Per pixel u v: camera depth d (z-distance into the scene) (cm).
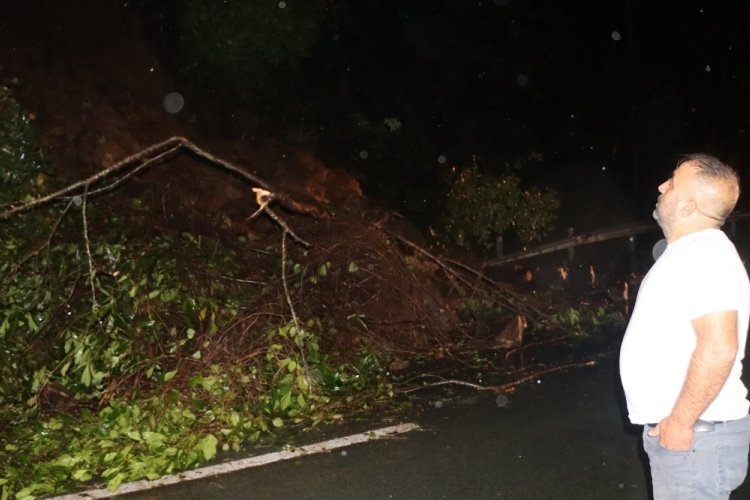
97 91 1081
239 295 785
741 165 2167
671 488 304
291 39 1230
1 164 768
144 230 841
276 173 1088
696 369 286
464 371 789
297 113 1384
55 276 702
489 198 1322
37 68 1070
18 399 621
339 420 638
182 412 591
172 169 1010
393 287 861
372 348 785
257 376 648
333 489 503
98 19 1216
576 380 756
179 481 515
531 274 1221
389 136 1483
